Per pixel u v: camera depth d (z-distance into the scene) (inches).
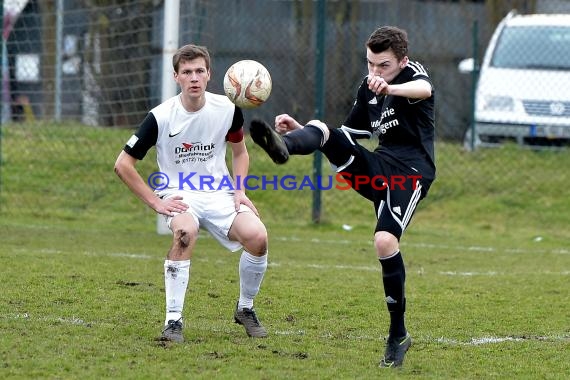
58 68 1649.9
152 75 1588.3
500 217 1541.6
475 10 2110.0
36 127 1713.8
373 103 671.8
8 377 579.8
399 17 2050.9
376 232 637.3
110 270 993.5
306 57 1916.8
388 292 631.2
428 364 655.8
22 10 1628.9
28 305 800.3
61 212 1483.8
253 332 721.0
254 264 702.5
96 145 1672.0
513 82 1706.4
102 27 1627.7
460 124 2023.9
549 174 1656.0
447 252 1266.0
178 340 688.4
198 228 694.5
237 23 1908.2
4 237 1228.5
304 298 889.5
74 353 641.6
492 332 773.3
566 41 1754.4
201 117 694.5
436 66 2053.4
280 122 633.6
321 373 615.2
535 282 1023.6
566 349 713.6
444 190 1617.9
